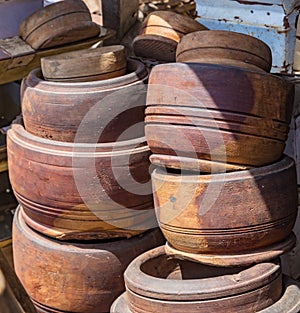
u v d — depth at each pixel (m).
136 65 1.88
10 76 2.28
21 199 1.86
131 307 1.56
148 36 2.12
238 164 1.53
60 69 1.75
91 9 2.65
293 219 1.62
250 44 1.67
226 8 2.24
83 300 1.85
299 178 2.06
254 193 1.51
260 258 1.55
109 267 1.82
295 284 1.64
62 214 1.77
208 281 1.48
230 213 1.50
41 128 1.76
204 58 1.69
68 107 1.70
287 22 2.08
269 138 1.54
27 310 0.80
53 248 1.83
